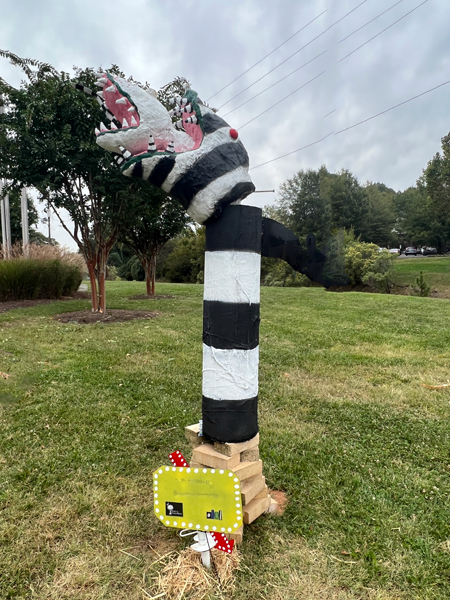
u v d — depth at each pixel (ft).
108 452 10.18
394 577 6.43
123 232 40.57
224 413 7.00
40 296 41.63
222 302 6.81
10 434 11.00
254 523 7.64
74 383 15.03
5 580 6.36
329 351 20.72
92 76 24.17
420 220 138.51
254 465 7.34
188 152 6.44
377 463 9.78
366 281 59.62
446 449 10.52
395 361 18.94
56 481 8.93
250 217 6.74
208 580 6.28
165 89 26.66
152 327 25.88
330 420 12.31
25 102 24.52
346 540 7.20
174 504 6.12
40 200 27.99
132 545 7.12
